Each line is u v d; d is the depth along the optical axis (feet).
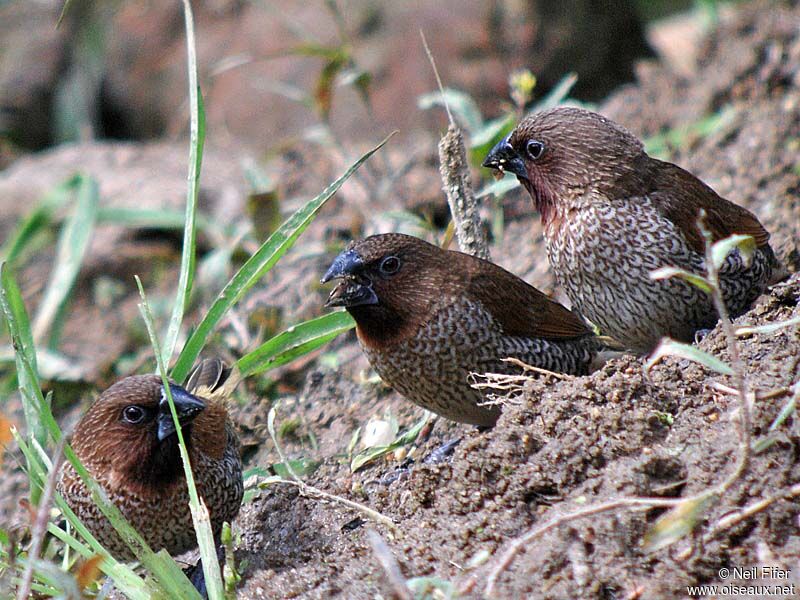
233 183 60.08
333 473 33.45
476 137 39.40
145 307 28.66
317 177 55.16
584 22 64.69
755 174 44.32
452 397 32.91
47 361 45.55
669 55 68.03
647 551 23.43
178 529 30.48
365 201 48.83
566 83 43.19
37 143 74.59
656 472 25.05
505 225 45.37
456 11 64.49
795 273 33.09
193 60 33.94
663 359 28.81
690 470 24.91
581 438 26.27
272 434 31.76
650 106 54.13
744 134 47.16
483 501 26.43
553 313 34.12
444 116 63.77
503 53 64.08
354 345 39.88
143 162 63.87
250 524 31.42
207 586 25.79
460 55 64.28
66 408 45.06
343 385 38.04
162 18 73.20
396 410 36.42
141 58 73.20
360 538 28.50
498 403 30.37
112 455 29.78
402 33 65.31
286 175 55.67
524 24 64.03
